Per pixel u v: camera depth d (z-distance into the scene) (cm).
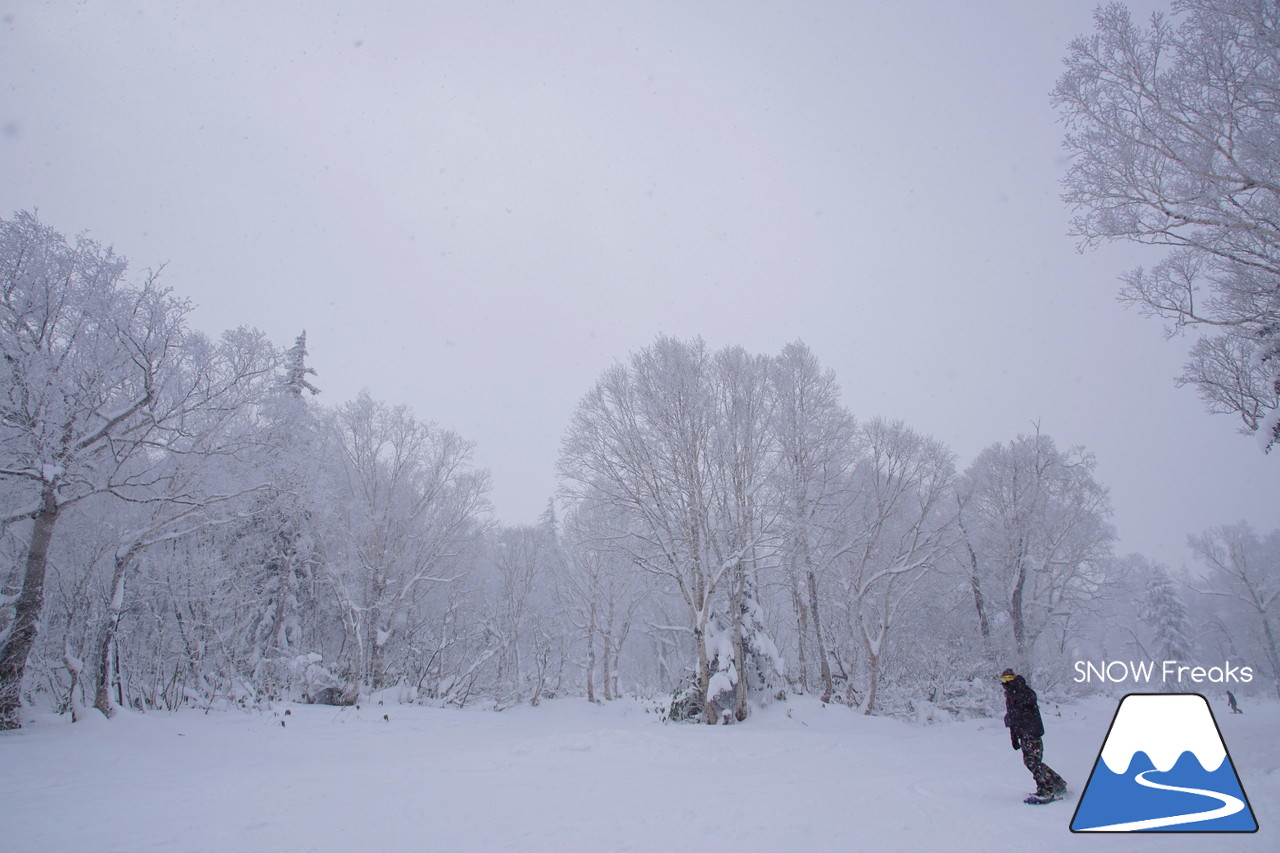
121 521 2000
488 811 751
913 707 2281
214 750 1334
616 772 1064
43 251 1638
